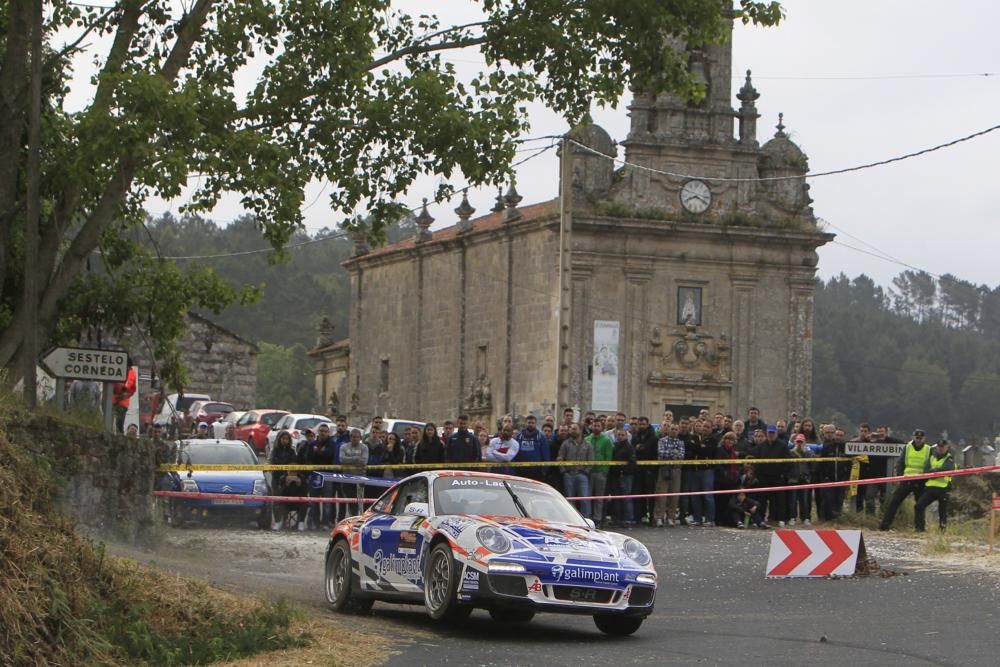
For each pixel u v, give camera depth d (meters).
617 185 69.69
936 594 22.20
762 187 71.19
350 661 15.39
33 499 15.68
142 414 59.31
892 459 38.31
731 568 26.84
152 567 18.62
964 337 179.50
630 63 27.27
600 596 18.00
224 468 29.22
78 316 27.45
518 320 72.44
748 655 16.56
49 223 25.61
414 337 82.69
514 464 32.91
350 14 25.25
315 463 34.22
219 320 152.88
